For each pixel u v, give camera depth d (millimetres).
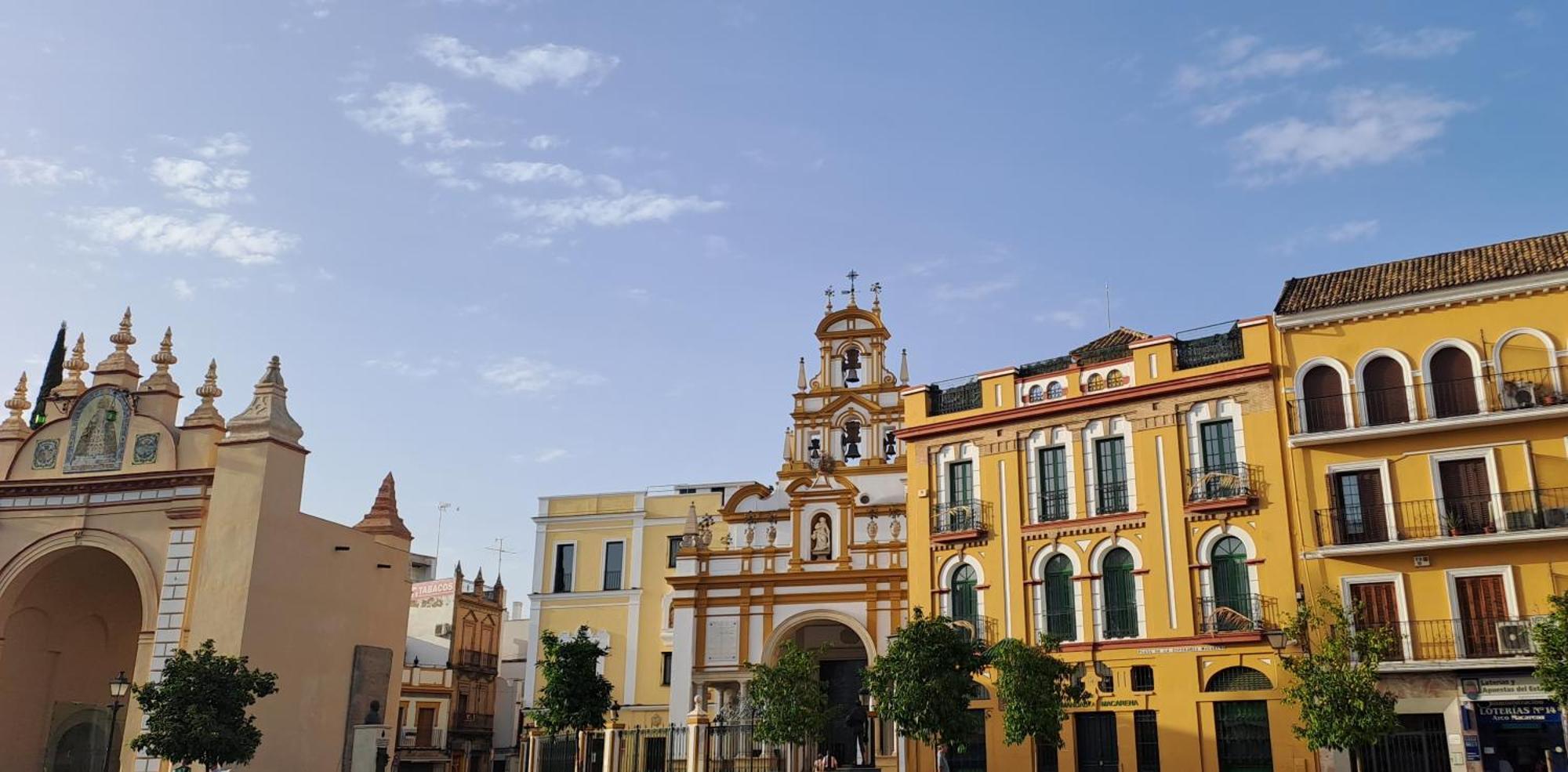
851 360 55750
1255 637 35281
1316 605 34312
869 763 45594
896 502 51344
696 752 40781
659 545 59594
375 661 46781
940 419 43594
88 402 44562
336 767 43750
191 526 41906
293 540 42250
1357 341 36094
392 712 47688
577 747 45406
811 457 53938
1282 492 36188
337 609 44688
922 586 42594
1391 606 34094
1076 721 38281
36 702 44781
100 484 43094
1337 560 34938
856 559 49344
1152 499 38469
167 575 41438
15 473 44531
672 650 52938
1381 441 35094
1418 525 34094
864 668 50000
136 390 45125
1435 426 34094
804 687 43531
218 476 41438
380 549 48031
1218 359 38375
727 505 52344
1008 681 35312
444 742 67750
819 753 48250
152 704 35125
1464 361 34625
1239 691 35562
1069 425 40875
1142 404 39344
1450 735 32344
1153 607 37688
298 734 41812
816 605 49031
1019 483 41344
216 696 35219
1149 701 37031
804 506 50656
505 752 75188
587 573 60156
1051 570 40188
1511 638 32000
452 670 69562
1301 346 36875
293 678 41750
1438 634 33125
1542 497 32750
